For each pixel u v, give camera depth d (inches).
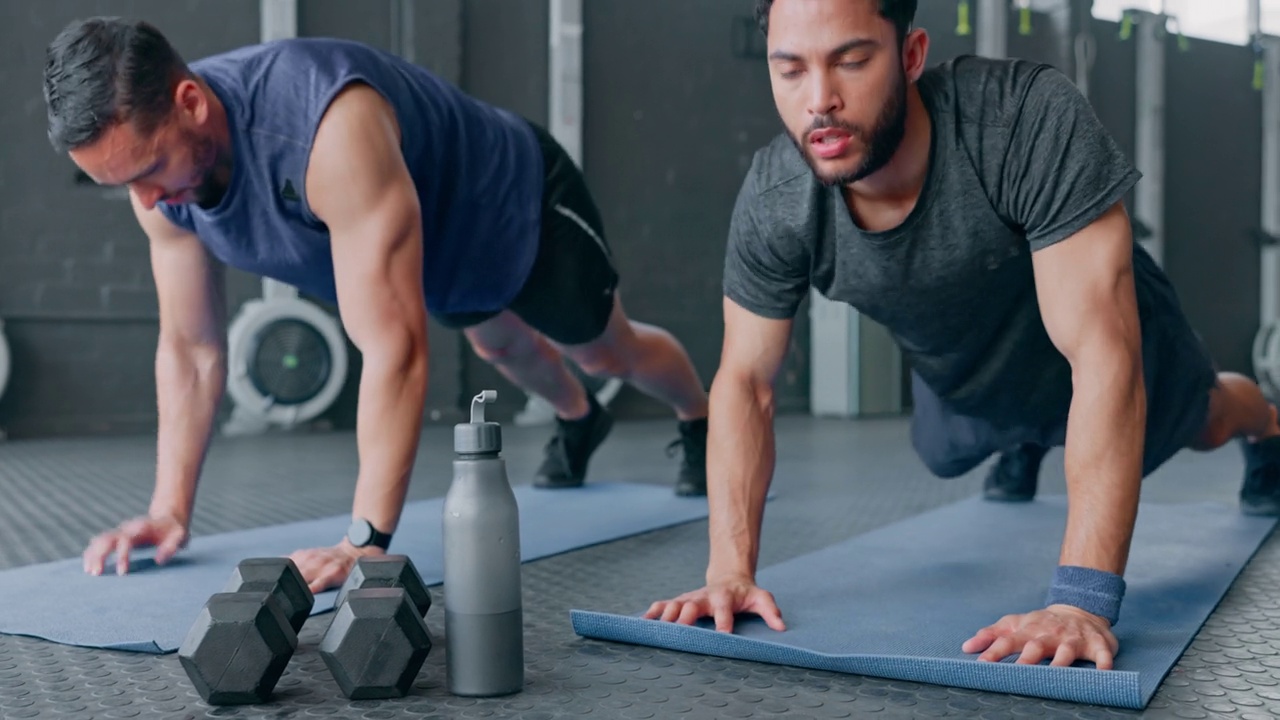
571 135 247.0
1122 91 309.7
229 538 81.9
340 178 60.1
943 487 116.5
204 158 59.6
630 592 62.7
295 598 50.0
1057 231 46.2
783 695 41.6
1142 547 74.6
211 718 39.4
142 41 55.7
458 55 240.2
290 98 61.3
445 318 84.4
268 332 213.3
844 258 52.2
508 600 41.7
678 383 100.8
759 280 54.2
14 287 210.5
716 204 269.7
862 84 43.4
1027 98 47.0
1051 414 64.6
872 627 51.1
